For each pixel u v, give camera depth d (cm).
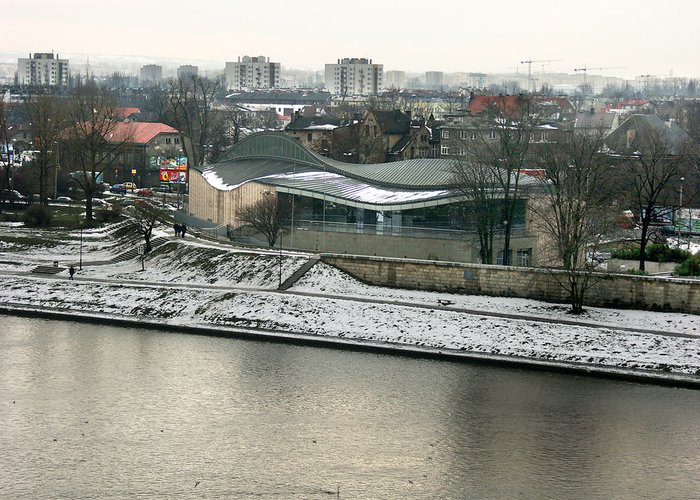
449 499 8200
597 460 8944
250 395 10506
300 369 11406
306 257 14700
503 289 13288
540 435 9481
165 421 9775
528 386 10819
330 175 18250
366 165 18775
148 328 13300
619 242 15838
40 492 8269
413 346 12100
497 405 10238
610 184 16700
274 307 13288
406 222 15388
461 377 11131
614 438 9406
